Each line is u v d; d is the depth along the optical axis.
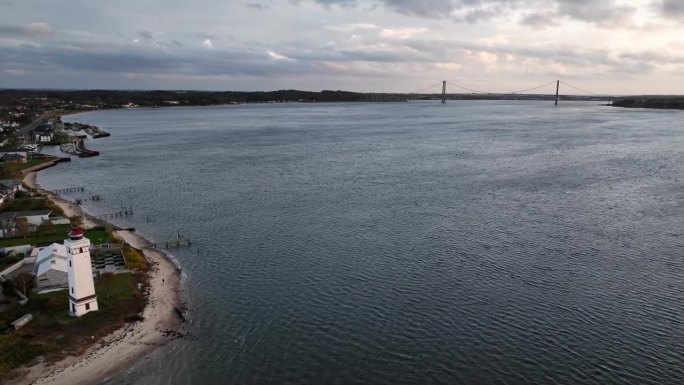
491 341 54.81
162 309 63.03
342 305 63.56
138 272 73.25
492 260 76.56
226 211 107.75
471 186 127.25
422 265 75.25
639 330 56.38
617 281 68.56
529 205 107.88
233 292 68.00
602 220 95.94
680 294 64.69
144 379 49.41
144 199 121.25
